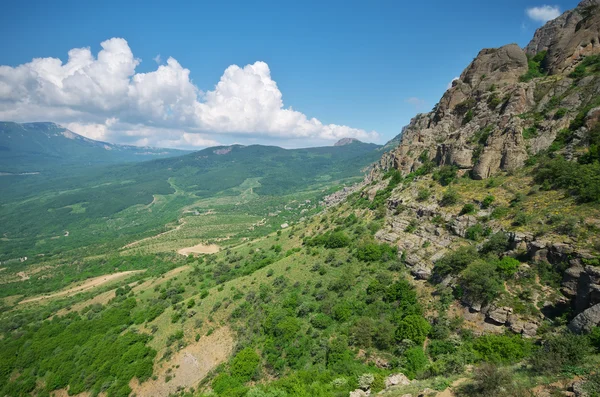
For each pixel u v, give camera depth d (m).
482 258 55.38
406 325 51.16
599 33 79.69
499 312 46.41
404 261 67.19
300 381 48.25
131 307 105.69
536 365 30.47
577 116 66.94
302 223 147.75
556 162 60.22
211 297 86.50
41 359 89.06
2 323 121.38
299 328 61.84
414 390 35.69
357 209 105.38
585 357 29.72
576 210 50.22
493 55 97.06
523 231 52.91
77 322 101.06
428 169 90.56
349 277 68.56
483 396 29.11
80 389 72.88
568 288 43.25
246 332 68.00
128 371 69.00
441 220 69.31
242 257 127.75
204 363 66.19
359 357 51.22
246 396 48.06
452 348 45.81
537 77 85.69
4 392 81.38
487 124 83.94
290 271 83.00
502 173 70.50
